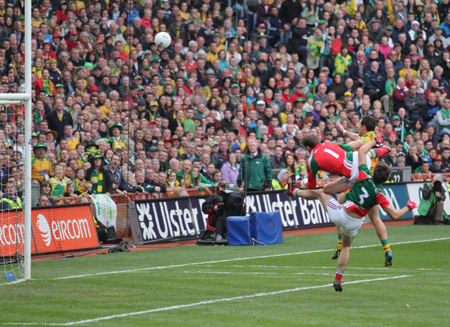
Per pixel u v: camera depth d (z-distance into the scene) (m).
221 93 79.38
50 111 65.12
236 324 26.94
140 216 57.91
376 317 28.14
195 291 34.81
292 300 32.09
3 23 70.50
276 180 68.81
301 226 66.94
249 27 88.31
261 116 77.62
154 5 80.38
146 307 30.67
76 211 54.22
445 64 96.44
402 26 95.12
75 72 70.12
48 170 58.41
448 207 72.81
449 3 102.38
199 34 81.88
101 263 47.00
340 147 39.53
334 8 91.06
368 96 85.44
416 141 83.69
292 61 87.06
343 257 32.81
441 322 27.12
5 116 57.66
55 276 41.06
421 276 39.25
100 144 63.00
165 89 73.31
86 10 76.00
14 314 29.36
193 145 68.44
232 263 46.12
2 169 52.47
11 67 67.88
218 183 63.59
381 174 32.72
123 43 76.00
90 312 29.62
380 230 39.34
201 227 61.19
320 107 81.62
